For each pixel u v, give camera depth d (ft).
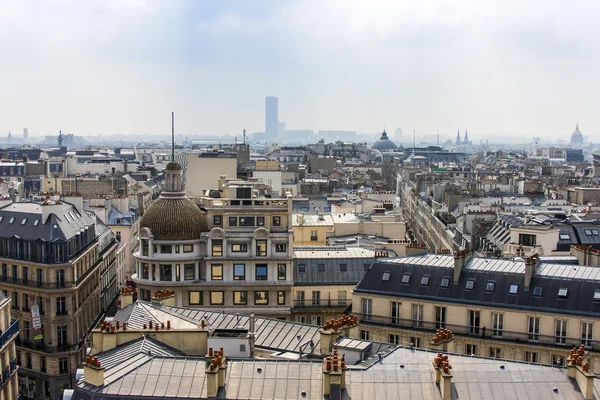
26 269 530.27
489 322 409.08
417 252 562.25
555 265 425.69
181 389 254.27
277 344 326.24
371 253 565.12
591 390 248.52
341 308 535.19
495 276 417.90
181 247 536.42
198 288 536.83
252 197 564.30
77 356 532.32
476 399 249.14
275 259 535.60
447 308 419.54
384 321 437.17
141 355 275.39
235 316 354.13
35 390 532.32
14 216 556.51
